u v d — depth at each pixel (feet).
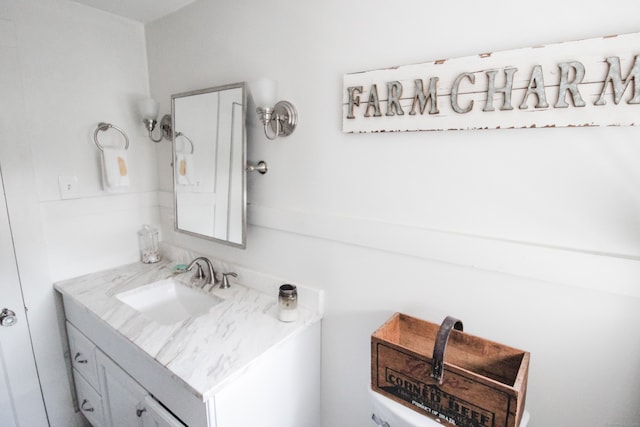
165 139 5.85
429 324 3.22
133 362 3.82
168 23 5.34
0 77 4.34
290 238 4.42
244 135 4.39
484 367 2.87
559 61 2.47
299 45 3.90
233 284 5.09
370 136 3.54
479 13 2.79
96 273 5.53
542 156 2.68
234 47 4.54
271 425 3.70
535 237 2.80
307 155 4.07
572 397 2.83
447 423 2.61
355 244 3.80
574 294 2.69
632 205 2.42
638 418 2.60
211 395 2.87
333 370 4.31
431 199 3.26
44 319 5.08
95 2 4.92
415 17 3.10
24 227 4.75
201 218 5.24
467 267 3.14
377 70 3.30
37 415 5.17
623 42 2.26
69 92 4.99
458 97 2.91
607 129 2.43
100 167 5.44
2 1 4.29
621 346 2.58
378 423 3.04
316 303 4.20
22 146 4.61
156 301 5.17
